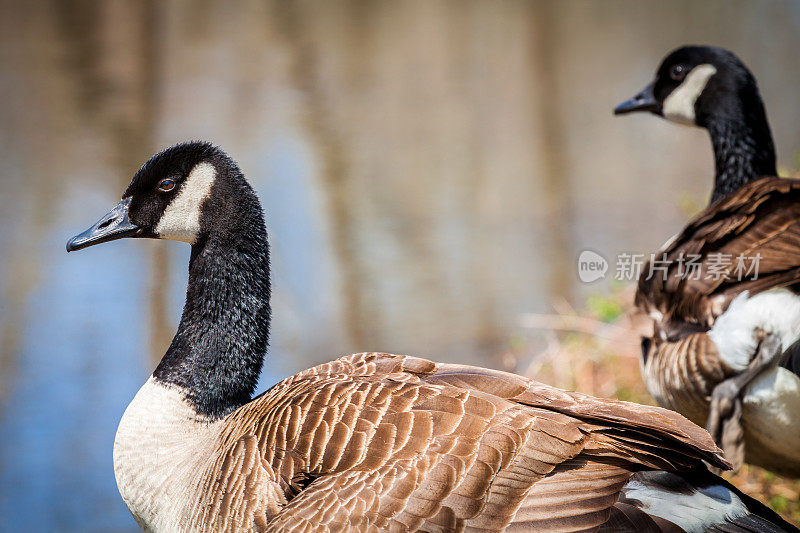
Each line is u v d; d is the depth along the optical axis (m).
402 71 28.25
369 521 5.12
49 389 12.74
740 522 5.25
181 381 6.44
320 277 15.32
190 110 24.23
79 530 10.08
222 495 5.64
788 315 7.14
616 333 11.31
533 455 5.18
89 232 6.86
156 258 16.58
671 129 22.34
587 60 28.02
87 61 28.53
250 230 6.75
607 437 5.29
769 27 28.42
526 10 35.59
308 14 35.53
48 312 14.69
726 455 7.34
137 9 34.56
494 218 17.16
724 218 7.97
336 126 23.27
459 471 5.13
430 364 6.09
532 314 13.36
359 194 18.86
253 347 6.73
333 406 5.57
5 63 28.05
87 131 22.52
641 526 5.15
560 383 10.72
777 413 7.33
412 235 16.88
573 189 18.59
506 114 24.02
